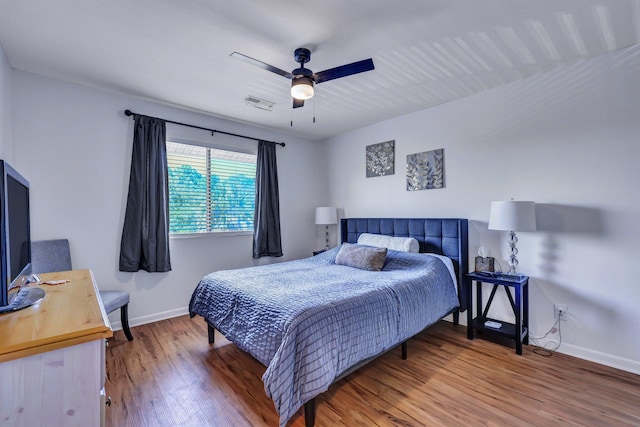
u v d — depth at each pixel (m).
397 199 3.77
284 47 2.16
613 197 2.27
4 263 1.08
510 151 2.81
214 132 3.71
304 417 1.72
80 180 2.79
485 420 1.68
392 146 3.81
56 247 2.57
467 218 3.12
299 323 1.62
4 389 0.85
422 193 3.50
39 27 1.92
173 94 3.01
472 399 1.88
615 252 2.26
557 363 2.32
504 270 2.86
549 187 2.58
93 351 0.97
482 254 2.85
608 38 2.09
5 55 2.23
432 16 1.83
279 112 3.55
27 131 2.53
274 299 1.94
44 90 2.61
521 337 2.50
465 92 3.01
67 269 2.61
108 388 1.99
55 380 0.92
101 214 2.90
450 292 2.83
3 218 1.06
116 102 2.99
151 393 1.94
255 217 4.04
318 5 1.72
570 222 2.47
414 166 3.57
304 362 1.55
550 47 2.21
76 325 0.99
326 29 1.95
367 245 3.44
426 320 2.45
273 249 4.17
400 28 1.96
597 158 2.34
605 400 1.85
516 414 1.73
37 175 2.57
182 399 1.88
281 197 4.43
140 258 3.07
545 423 1.65
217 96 3.06
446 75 2.64
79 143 2.79
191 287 3.53
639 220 2.17
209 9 1.75
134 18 1.83
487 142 2.96
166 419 1.70
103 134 2.92
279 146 4.42
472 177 3.07
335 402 1.86
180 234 3.45
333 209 4.34
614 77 2.26
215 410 1.78
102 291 2.69
